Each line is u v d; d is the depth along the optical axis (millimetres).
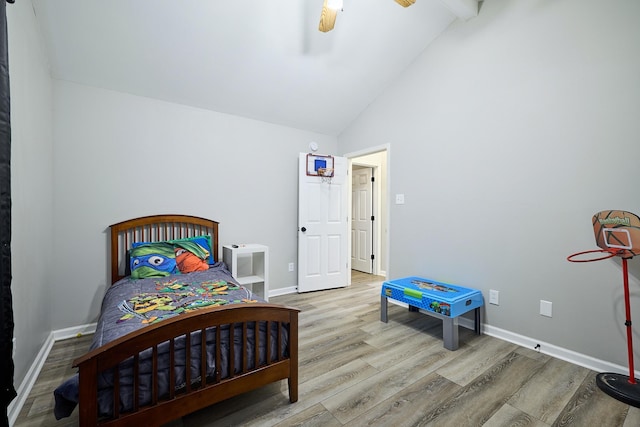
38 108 2098
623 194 1885
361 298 3707
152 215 2965
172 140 3080
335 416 1536
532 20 2311
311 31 2740
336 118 3980
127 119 2836
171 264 2682
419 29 2941
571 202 2107
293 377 1652
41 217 2154
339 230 4227
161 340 1285
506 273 2469
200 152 3250
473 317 2711
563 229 2146
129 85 2768
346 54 3047
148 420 1266
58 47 2305
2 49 1249
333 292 3986
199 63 2760
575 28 2086
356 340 2459
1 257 1190
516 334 2412
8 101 1270
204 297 1976
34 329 1945
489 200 2580
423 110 3156
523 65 2361
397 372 1962
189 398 1362
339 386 1802
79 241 2617
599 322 1990
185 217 3100
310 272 3992
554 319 2195
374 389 1772
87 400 1136
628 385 1718
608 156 1943
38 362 1987
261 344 1627
